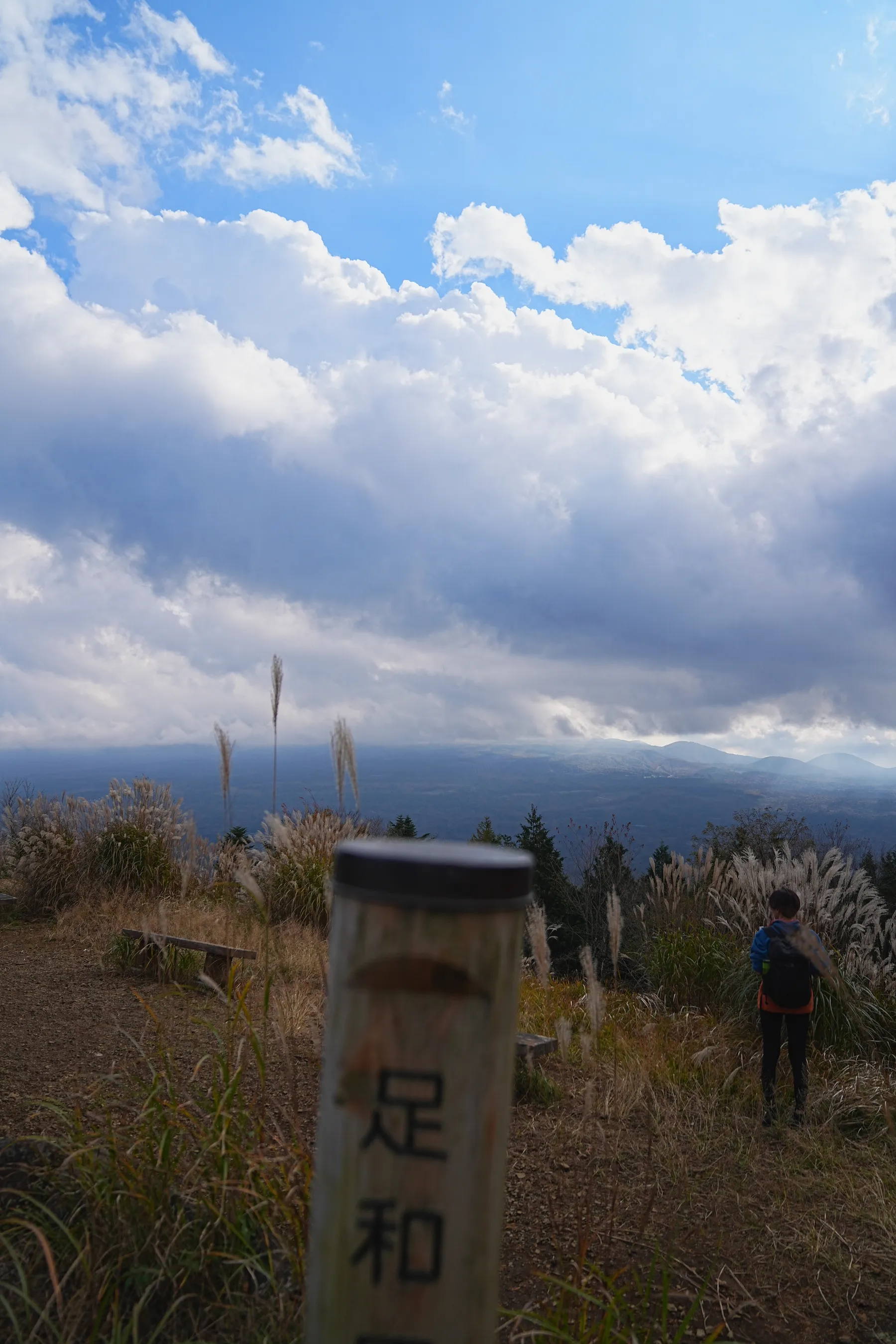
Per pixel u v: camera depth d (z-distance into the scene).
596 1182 4.25
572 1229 3.75
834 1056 6.84
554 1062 6.10
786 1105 5.64
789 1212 4.24
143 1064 4.91
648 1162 4.29
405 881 1.25
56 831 10.99
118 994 6.76
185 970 7.34
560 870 18.33
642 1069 5.70
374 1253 1.24
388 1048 1.25
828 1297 3.54
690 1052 6.64
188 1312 2.67
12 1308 2.62
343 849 1.31
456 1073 1.25
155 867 10.73
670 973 8.42
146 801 11.42
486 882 1.25
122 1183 2.95
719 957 8.34
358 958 1.26
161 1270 2.64
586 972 2.99
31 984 7.07
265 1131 3.28
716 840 17.52
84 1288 2.53
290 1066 3.25
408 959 1.24
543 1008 7.24
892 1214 4.29
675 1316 3.25
